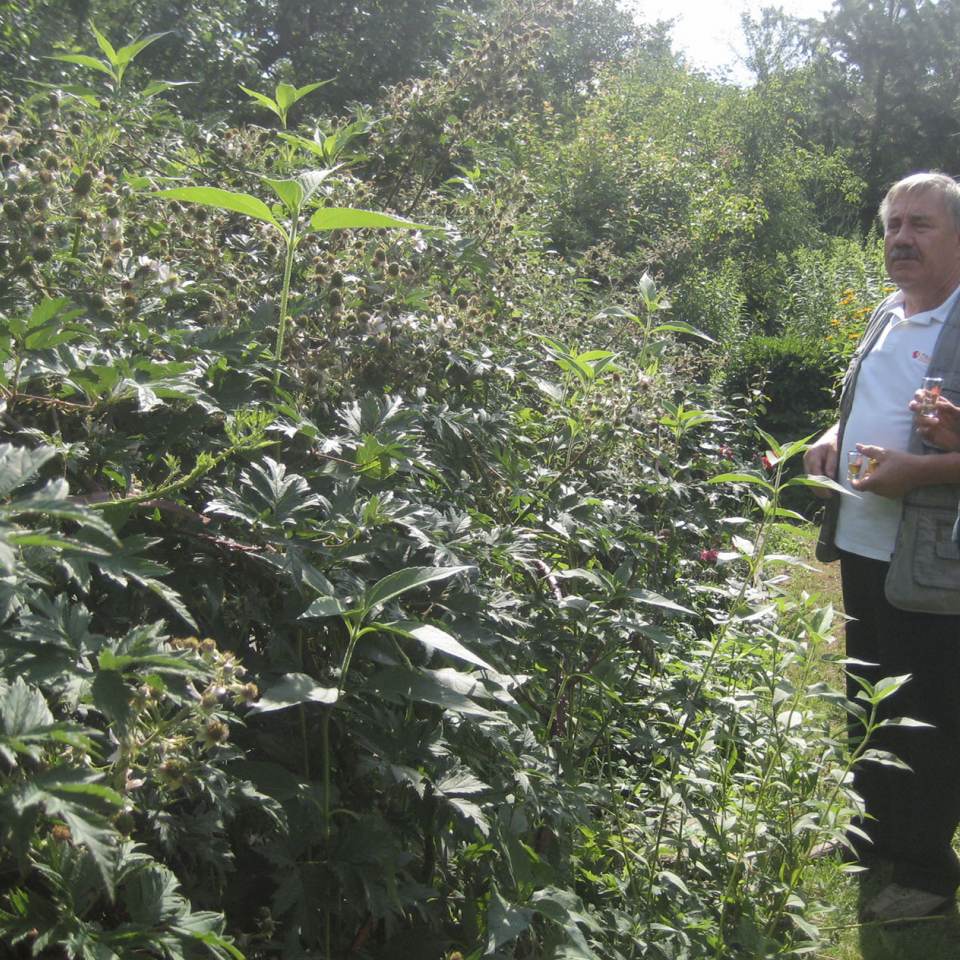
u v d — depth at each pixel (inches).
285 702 60.8
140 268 83.6
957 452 124.5
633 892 102.6
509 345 150.0
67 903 49.6
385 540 79.9
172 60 320.8
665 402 138.6
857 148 1584.6
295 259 112.5
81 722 60.3
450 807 75.5
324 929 69.7
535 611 102.7
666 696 109.0
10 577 48.3
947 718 128.7
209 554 74.0
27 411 76.7
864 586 139.6
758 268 633.6
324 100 486.9
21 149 104.2
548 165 444.8
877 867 138.1
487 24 211.0
